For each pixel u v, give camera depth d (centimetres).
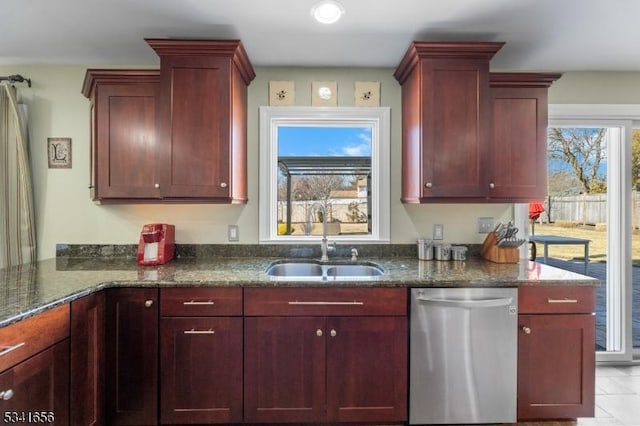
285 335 183
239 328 182
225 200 210
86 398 165
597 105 259
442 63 207
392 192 254
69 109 248
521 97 223
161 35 207
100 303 175
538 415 187
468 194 208
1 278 184
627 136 264
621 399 220
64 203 249
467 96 208
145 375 181
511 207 258
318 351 183
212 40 199
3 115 234
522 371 186
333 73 252
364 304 183
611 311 271
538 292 186
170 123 204
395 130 253
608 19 189
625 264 266
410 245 255
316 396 183
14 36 208
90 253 251
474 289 184
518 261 235
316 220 264
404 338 184
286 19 190
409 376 185
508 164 223
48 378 142
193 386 182
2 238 234
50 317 143
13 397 126
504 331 185
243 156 239
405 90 240
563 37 210
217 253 252
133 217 251
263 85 251
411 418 185
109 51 229
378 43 217
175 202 215
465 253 247
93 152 224
